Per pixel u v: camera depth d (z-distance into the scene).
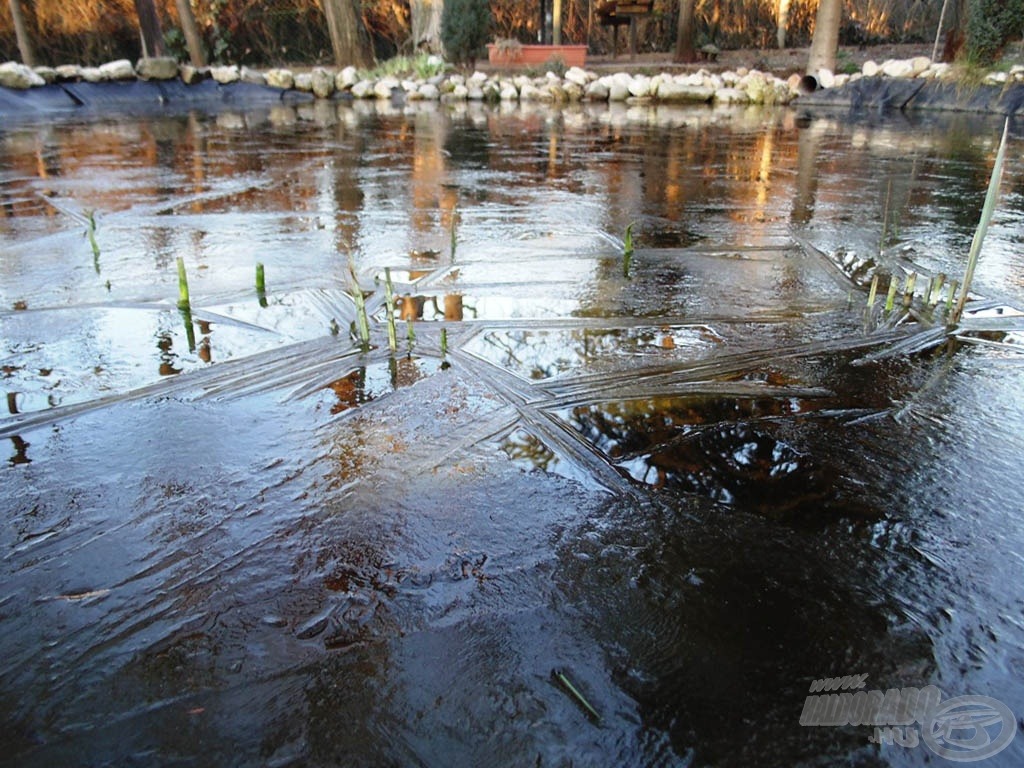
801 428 2.23
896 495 1.89
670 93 17.02
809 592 1.55
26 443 2.10
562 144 9.22
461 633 1.44
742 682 1.33
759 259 4.06
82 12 20.66
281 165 7.45
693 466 2.03
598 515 1.80
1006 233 4.69
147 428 2.18
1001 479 1.95
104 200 5.64
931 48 21.56
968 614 1.49
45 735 1.22
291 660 1.37
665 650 1.40
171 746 1.20
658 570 1.62
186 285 3.16
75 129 10.90
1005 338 2.93
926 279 3.70
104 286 3.49
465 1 19.48
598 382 2.54
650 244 4.38
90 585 1.56
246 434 2.16
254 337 2.89
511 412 2.32
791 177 6.84
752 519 1.79
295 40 24.75
